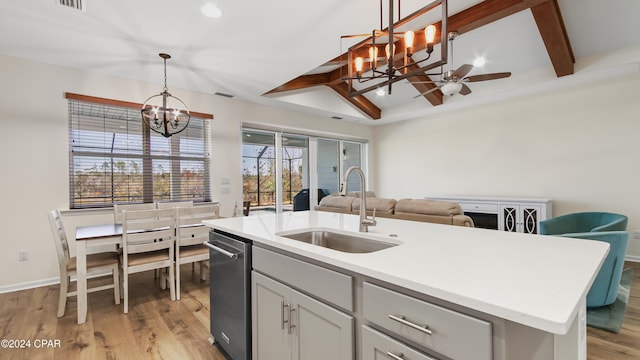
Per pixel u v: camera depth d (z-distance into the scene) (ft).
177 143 14.10
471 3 9.77
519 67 14.26
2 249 10.11
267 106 17.37
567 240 4.66
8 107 10.23
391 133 23.04
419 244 4.42
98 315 8.23
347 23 8.54
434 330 2.75
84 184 11.75
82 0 7.25
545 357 2.91
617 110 13.29
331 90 18.93
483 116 17.84
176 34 9.00
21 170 10.44
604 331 7.08
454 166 19.27
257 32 8.94
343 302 3.67
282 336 4.70
